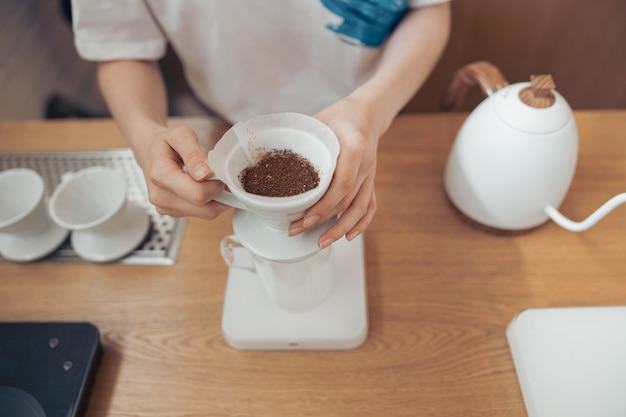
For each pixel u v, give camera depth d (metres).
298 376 0.55
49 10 1.28
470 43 1.17
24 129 0.82
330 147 0.41
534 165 0.55
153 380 0.55
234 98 0.83
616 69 1.19
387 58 0.66
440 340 0.57
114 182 0.65
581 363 0.51
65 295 0.63
